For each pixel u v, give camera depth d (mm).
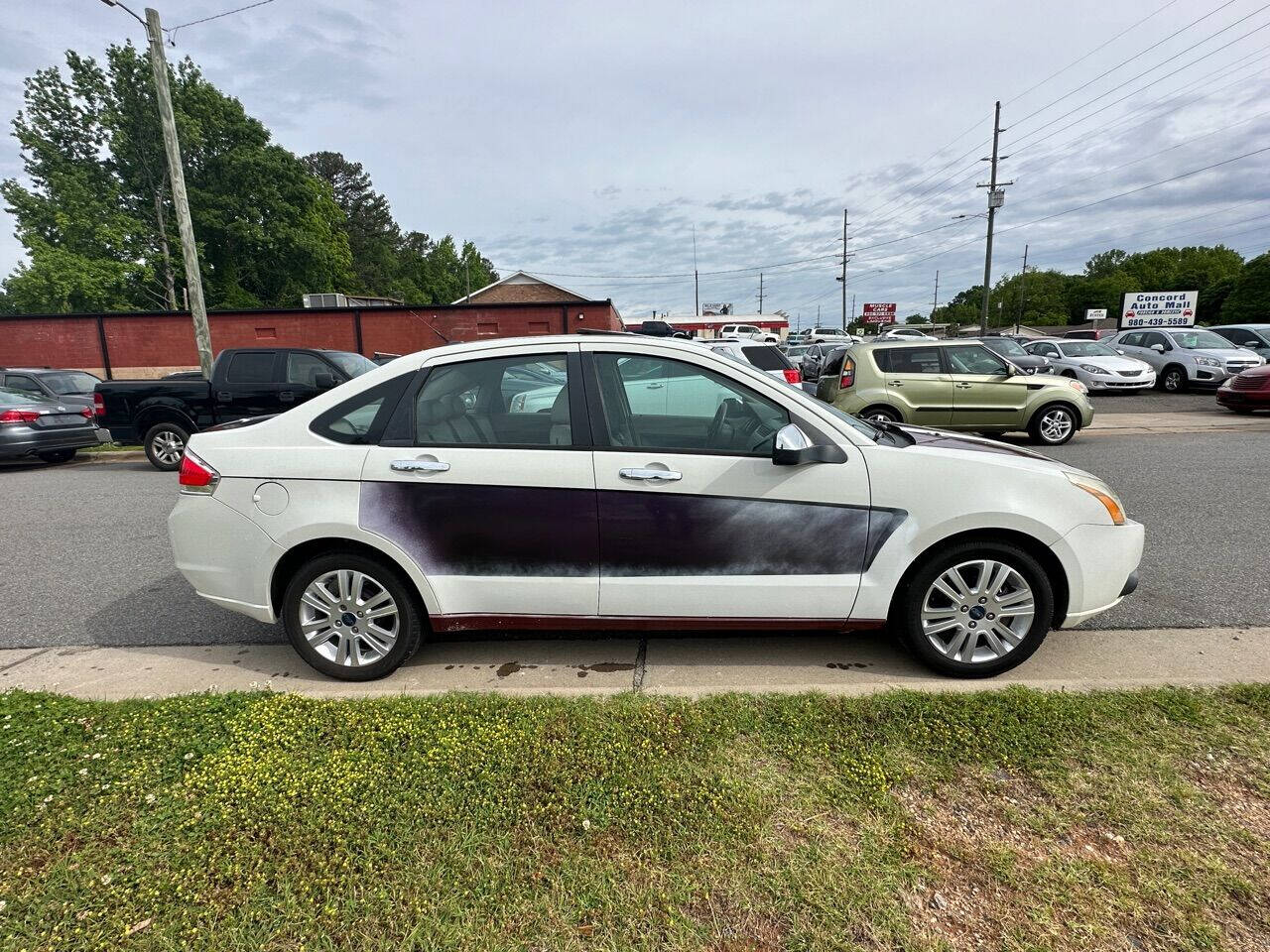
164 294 42250
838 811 2262
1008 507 3051
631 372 3240
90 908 1918
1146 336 18703
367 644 3369
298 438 3277
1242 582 4414
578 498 3111
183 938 1818
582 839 2154
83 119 40125
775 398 3178
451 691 3098
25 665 3600
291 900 1931
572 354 3262
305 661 3613
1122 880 1963
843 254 54031
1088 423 10289
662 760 2541
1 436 9680
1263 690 2906
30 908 1918
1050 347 19812
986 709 2811
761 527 3111
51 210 38438
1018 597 3148
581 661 3516
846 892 1937
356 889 1974
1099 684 3004
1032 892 1932
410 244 97250
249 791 2396
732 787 2379
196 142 40000
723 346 11734
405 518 3176
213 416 9812
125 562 5480
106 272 37219
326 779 2453
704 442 3219
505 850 2113
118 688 3320
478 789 2389
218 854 2115
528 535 3158
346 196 78375
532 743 2654
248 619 4258
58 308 36781
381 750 2629
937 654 3199
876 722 2748
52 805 2336
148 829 2219
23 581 5016
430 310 24703
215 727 2803
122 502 7852
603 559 3162
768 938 1800
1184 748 2545
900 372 10203
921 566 3158
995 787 2361
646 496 3096
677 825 2207
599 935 1815
